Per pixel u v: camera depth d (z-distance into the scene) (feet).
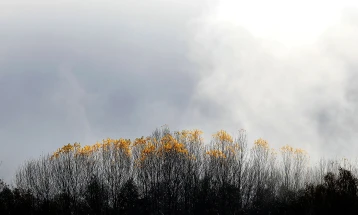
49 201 183.62
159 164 200.23
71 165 199.11
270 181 202.59
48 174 197.06
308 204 152.46
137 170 202.80
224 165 202.80
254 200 195.83
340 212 143.13
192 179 198.18
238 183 200.54
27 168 197.98
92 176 197.98
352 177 150.51
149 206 193.88
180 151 202.80
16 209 177.27
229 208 190.80
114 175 199.72
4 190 182.39
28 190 185.37
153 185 197.88
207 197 192.75
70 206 190.29
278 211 176.55
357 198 143.54
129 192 194.59
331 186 150.61
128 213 191.01
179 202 195.42
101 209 191.11
